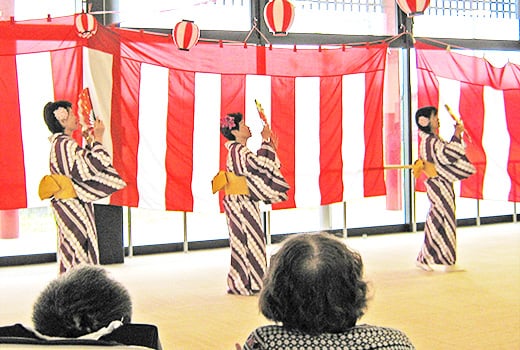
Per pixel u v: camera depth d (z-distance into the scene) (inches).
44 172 229.1
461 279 214.5
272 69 261.3
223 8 279.0
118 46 239.5
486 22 326.3
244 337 154.9
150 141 244.8
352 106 270.7
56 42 229.0
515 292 195.0
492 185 292.7
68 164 181.9
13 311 185.3
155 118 245.6
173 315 176.2
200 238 287.6
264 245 206.7
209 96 253.1
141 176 243.4
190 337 154.9
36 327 65.4
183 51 249.3
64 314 64.4
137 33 243.1
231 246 205.3
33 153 227.9
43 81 228.1
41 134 228.5
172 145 248.1
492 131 292.0
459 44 317.1
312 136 266.2
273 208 262.1
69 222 184.2
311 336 62.9
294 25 290.5
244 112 257.9
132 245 270.8
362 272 65.9
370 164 273.0
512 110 294.4
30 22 226.2
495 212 348.5
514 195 294.7
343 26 299.6
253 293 201.8
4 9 246.2
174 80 248.4
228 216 207.2
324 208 305.6
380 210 319.0
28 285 221.0
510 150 293.6
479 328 157.2
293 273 63.2
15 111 225.3
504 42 326.6
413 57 309.9
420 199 327.9
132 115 241.9
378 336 63.1
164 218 280.7
